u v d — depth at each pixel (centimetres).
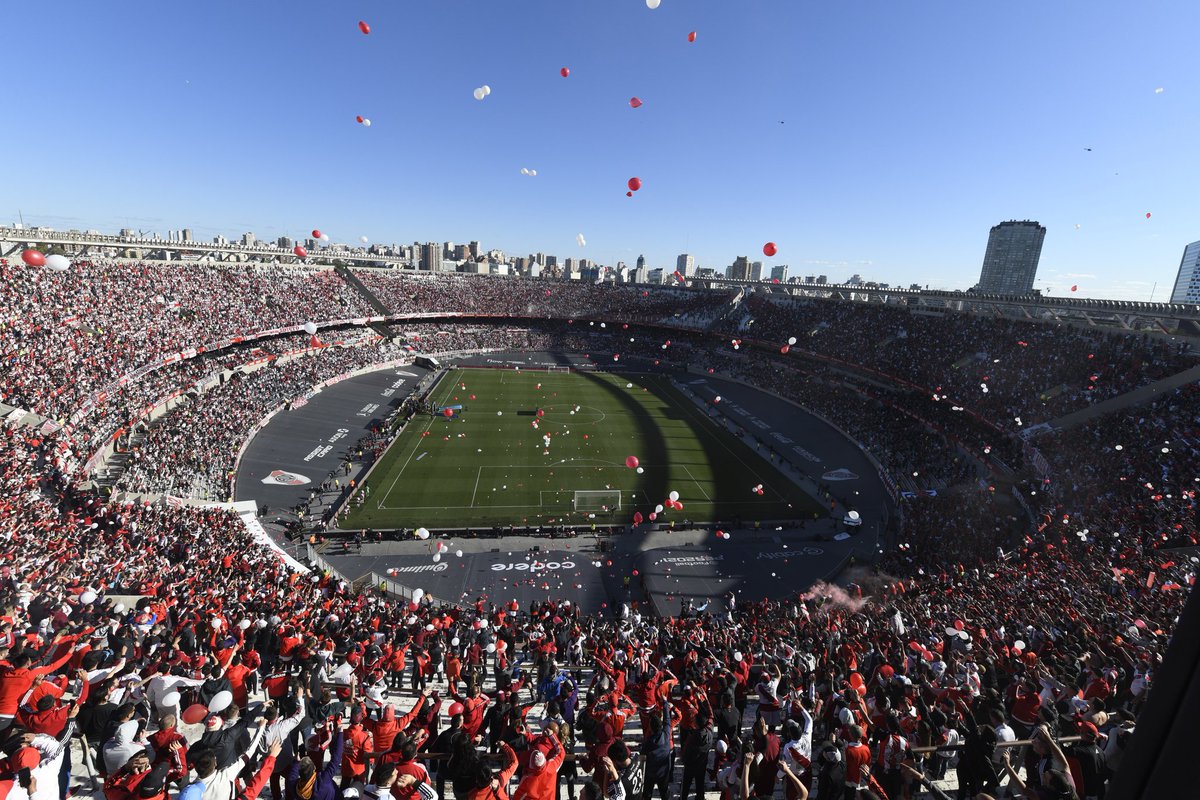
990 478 4125
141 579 2064
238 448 4672
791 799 647
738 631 2203
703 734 875
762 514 4209
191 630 1414
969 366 5734
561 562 3488
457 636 1825
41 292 4928
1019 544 3150
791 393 7425
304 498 4159
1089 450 3825
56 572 1994
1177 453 3384
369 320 9269
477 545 3653
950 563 3128
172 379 5188
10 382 3750
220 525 2997
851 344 7500
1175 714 174
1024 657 1411
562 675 1352
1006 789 799
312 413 5881
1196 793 164
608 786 725
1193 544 2556
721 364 9356
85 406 3978
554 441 5672
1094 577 2320
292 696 958
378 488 4394
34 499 2645
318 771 718
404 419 6047
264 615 1803
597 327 11856
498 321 11725
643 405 7262
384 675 1474
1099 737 806
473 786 687
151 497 3262
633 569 3444
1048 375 4878
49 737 729
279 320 7406
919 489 4372
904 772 766
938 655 1570
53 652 1116
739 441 5906
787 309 9581
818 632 2008
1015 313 6150
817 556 3641
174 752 715
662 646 1831
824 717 1055
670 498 2800
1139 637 1571
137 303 5769
